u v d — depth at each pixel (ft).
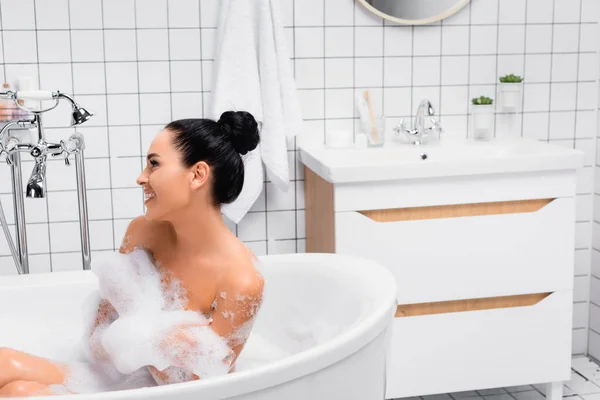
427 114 9.77
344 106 10.00
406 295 8.83
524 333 9.14
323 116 9.98
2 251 9.58
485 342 9.08
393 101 10.11
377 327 5.82
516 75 10.32
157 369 5.72
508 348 9.14
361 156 9.64
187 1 9.40
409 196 8.64
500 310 9.05
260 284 5.63
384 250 8.70
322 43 9.81
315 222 9.55
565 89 10.50
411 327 8.90
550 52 10.36
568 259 9.11
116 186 9.65
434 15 9.92
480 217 8.83
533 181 8.88
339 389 5.51
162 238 6.09
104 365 6.27
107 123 9.49
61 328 7.29
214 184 5.62
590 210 10.84
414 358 8.96
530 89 10.41
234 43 9.12
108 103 9.45
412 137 9.93
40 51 9.21
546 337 9.21
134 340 5.62
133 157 9.63
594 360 11.00
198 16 9.46
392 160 9.72
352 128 10.08
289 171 10.00
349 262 7.28
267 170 9.89
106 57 9.36
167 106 9.59
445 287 8.89
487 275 8.96
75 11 9.20
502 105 10.16
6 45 9.12
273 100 9.23
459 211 8.81
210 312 5.82
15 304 7.18
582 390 10.07
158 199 5.57
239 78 9.16
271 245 10.14
